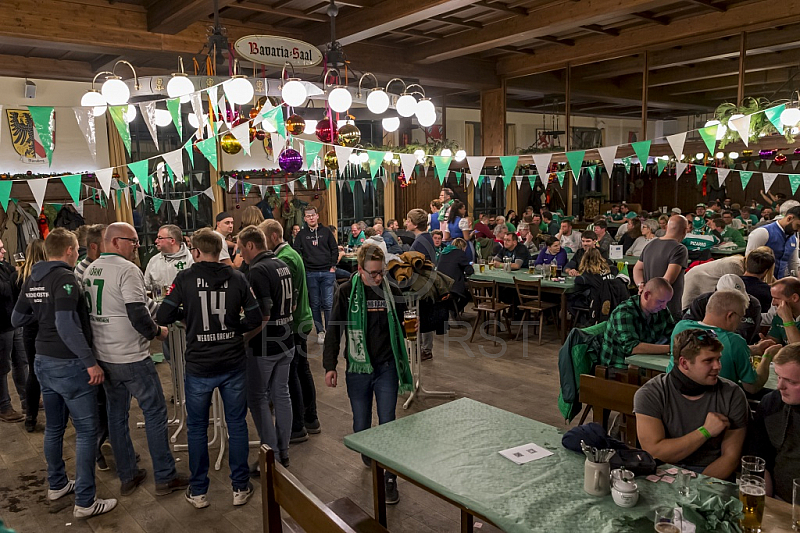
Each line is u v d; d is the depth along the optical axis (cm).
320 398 477
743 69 754
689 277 413
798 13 677
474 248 798
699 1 711
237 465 315
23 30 549
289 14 636
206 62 407
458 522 295
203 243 294
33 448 399
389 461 214
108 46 601
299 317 385
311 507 167
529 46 934
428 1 561
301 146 709
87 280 306
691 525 162
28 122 838
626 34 838
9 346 446
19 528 296
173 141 971
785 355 206
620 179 1745
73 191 406
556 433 237
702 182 1669
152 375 321
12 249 827
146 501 322
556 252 720
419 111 389
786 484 208
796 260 478
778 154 843
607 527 164
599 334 349
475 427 245
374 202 1207
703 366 210
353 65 795
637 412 224
